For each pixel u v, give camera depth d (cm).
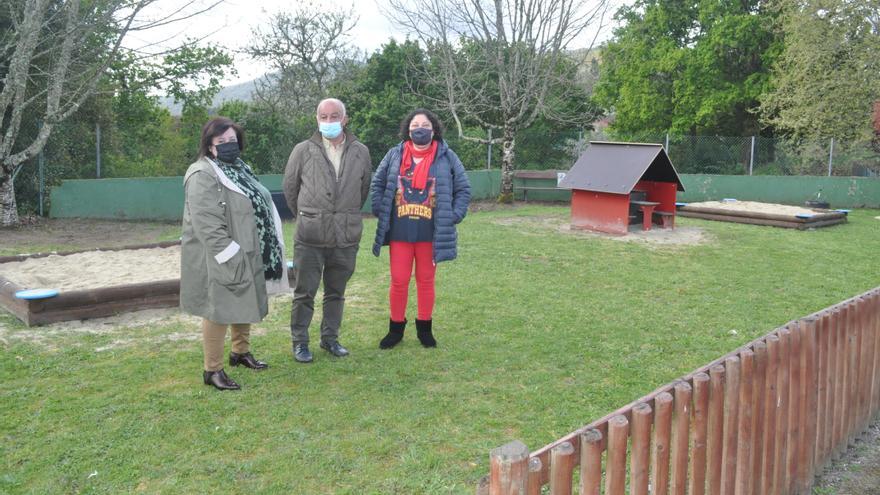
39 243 1101
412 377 477
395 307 537
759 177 1970
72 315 589
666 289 777
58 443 367
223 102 2148
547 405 434
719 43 2320
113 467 345
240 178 445
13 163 1246
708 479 276
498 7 1764
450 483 336
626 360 527
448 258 521
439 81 1898
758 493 309
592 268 888
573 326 616
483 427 400
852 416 405
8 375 463
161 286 636
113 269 720
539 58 1798
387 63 2053
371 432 390
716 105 2352
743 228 1313
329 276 511
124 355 511
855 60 1855
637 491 237
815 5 1841
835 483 368
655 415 245
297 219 490
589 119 2112
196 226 419
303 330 507
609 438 221
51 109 1267
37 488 323
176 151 2116
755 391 301
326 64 2322
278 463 352
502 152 1856
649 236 1187
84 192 1385
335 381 466
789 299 738
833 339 366
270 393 442
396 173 522
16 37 1363
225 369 484
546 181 1927
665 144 2094
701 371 269
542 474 202
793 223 1307
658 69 2509
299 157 486
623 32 2744
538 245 1062
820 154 2062
